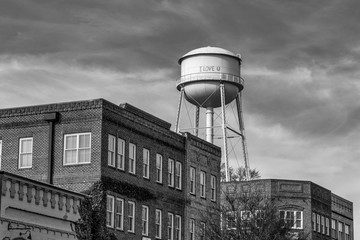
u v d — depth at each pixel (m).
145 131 61.41
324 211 89.25
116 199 56.41
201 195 69.81
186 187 67.25
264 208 61.72
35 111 56.72
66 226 49.88
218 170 73.62
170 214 64.50
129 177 58.41
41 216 47.31
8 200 44.41
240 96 91.19
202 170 70.50
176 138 66.62
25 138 56.78
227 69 85.81
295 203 84.12
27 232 45.41
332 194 94.31
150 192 61.41
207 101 87.06
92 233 52.88
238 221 59.78
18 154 56.72
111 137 56.34
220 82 85.56
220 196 76.56
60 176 55.25
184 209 66.56
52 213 48.38
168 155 64.94
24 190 45.91
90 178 54.50
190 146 68.69
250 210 60.75
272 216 60.66
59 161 55.50
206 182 71.06
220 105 88.31
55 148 55.81
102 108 55.22
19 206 45.31
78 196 51.44
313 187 86.12
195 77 85.62
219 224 61.47
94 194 54.06
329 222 90.56
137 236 59.03
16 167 56.59
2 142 57.44
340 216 96.19
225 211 61.19
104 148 55.16
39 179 55.69
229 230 60.00
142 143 60.84
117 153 57.00
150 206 61.34
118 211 56.75
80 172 54.81
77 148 55.28
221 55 85.94
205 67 85.62
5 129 57.47
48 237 47.75
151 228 61.25
